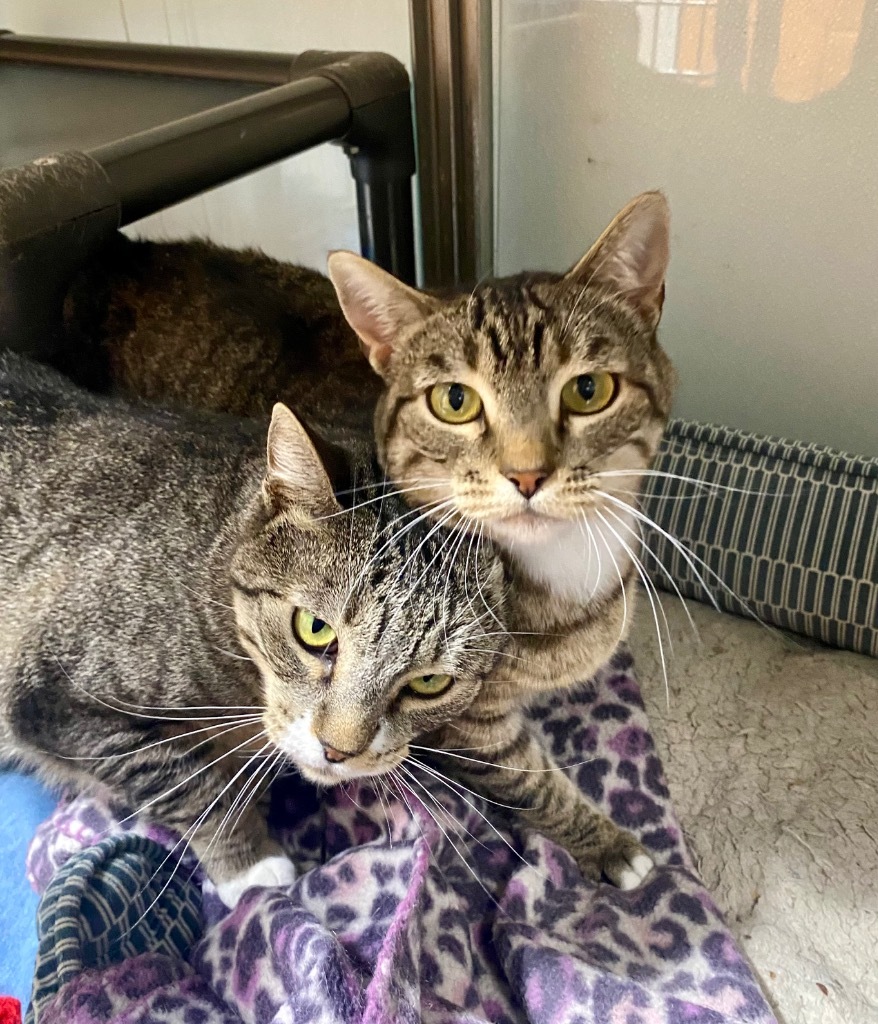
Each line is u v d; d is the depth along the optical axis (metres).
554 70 0.41
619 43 0.39
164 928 0.28
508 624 0.27
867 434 0.43
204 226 0.51
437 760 0.33
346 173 0.46
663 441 0.42
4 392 0.31
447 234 0.46
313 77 0.38
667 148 0.40
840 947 0.29
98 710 0.28
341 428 0.32
